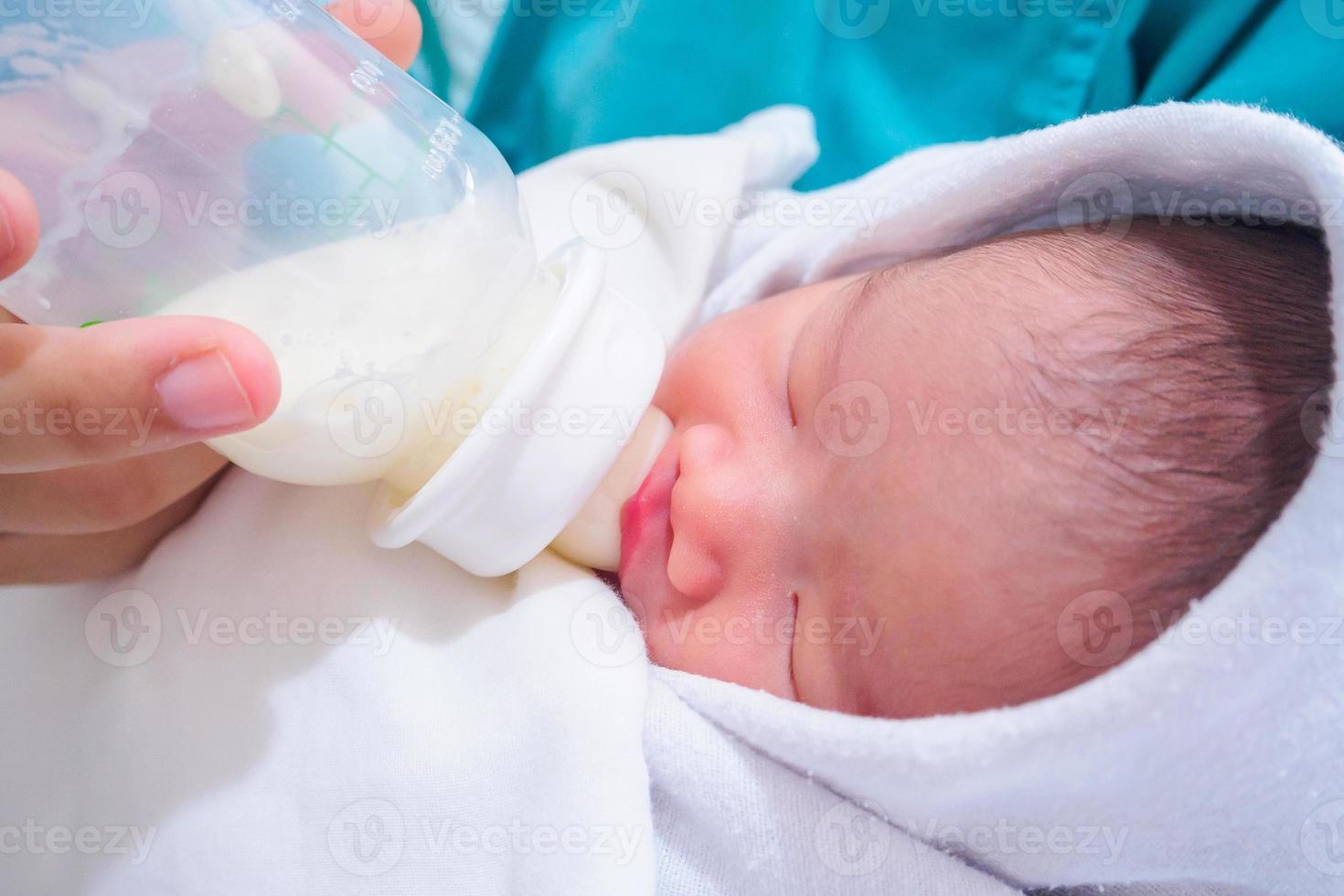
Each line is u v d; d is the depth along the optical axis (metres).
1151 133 0.73
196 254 0.57
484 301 0.61
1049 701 0.58
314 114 0.58
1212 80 1.11
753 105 1.25
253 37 0.58
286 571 0.74
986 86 1.24
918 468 0.67
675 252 0.98
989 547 0.64
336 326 0.56
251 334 0.51
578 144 1.22
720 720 0.71
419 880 0.68
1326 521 0.55
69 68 0.54
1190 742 0.59
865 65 1.27
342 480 0.62
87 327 0.51
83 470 0.67
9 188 0.47
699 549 0.72
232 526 0.77
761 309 0.85
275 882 0.67
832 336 0.76
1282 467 0.61
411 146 0.61
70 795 0.73
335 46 0.62
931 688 0.66
